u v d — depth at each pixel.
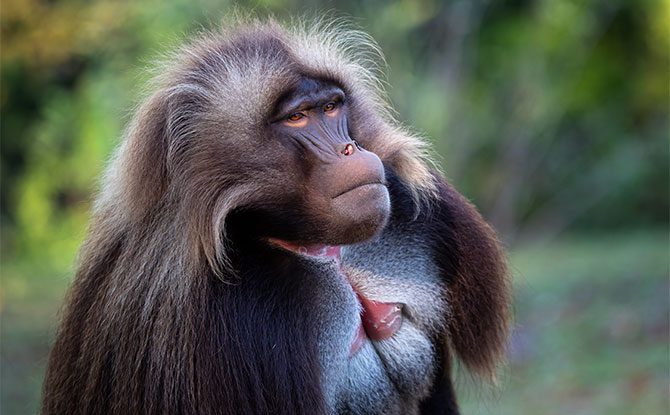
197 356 7.39
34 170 38.94
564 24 34.94
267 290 7.74
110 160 8.82
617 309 24.62
